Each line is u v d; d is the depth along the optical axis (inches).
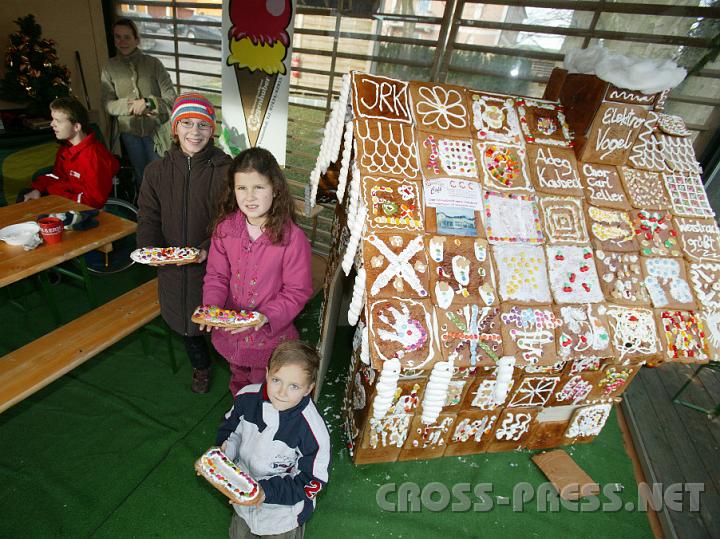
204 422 100.5
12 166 169.5
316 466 64.5
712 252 89.6
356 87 81.3
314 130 191.0
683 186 92.7
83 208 114.6
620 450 111.4
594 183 88.4
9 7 171.0
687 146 95.4
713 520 93.2
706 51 123.6
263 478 67.7
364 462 96.9
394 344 69.8
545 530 89.0
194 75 210.7
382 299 71.6
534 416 99.9
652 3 124.4
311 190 108.7
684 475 104.0
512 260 79.9
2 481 81.7
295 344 59.7
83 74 202.1
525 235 81.7
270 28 139.4
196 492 85.3
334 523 84.2
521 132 88.0
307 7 166.1
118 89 161.8
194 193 83.5
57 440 91.4
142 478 86.2
